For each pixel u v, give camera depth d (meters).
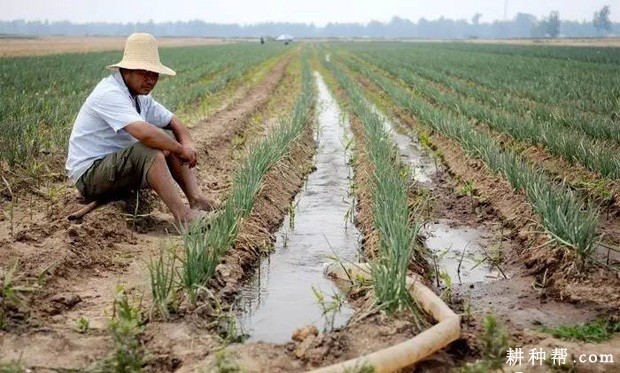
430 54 48.09
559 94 16.77
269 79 25.14
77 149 6.00
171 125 6.32
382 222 5.27
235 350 3.71
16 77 18.59
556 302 4.68
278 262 5.66
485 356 3.69
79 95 13.60
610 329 4.12
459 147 9.83
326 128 13.24
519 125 10.53
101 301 4.48
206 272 4.58
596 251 5.50
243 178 6.79
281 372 3.54
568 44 78.12
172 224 6.27
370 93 20.41
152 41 5.75
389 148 9.16
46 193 6.85
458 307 4.65
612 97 15.80
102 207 5.99
